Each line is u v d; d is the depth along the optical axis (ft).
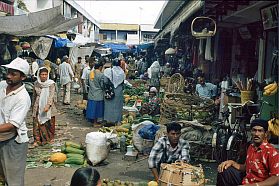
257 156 13.61
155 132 25.30
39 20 34.47
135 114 37.81
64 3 87.81
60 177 20.77
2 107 14.76
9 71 14.47
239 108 24.41
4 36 39.37
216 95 36.76
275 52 30.45
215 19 36.60
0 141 14.58
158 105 38.42
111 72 34.35
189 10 39.83
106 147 23.43
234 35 44.78
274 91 21.90
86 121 37.96
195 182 14.12
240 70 42.86
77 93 64.54
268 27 29.12
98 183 9.47
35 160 23.72
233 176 15.12
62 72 49.44
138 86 63.31
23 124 15.02
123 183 18.02
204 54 51.01
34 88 27.37
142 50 124.57
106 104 34.32
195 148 23.97
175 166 14.78
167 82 49.14
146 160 24.59
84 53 90.89
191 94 36.06
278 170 13.06
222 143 22.68
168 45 89.51
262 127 13.56
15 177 15.08
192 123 24.68
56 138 30.04
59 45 61.67
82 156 23.67
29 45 46.57
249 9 30.37
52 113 28.02
